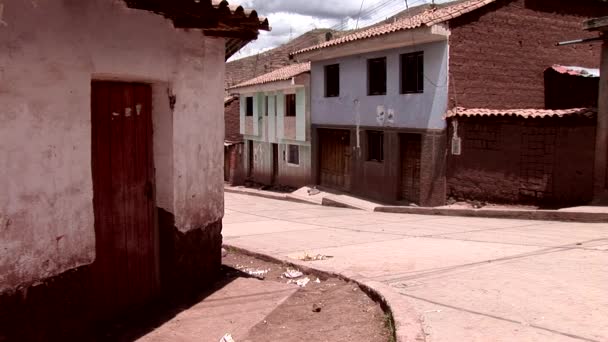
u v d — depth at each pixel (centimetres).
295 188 2598
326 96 2264
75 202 477
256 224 1425
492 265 701
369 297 586
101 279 541
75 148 475
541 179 1473
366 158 2047
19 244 426
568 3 1944
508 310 505
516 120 1505
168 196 607
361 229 1237
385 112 1925
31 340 439
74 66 470
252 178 3081
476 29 1739
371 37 1844
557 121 1423
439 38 1680
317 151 2361
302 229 1270
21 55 421
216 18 572
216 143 695
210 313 586
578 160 1391
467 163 1655
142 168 594
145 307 600
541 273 645
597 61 2044
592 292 557
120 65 521
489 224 1227
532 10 1859
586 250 789
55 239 458
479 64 1756
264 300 621
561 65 1944
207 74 665
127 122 572
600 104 1259
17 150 421
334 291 632
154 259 617
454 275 652
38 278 443
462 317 489
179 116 609
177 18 580
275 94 2723
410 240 1001
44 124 443
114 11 512
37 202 440
